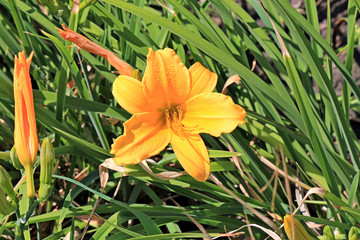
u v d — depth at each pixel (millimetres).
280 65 693
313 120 629
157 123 593
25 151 570
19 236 596
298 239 571
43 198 580
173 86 587
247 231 670
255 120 707
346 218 646
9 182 573
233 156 650
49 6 670
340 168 653
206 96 590
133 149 575
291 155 700
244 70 647
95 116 688
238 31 699
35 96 653
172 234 602
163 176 623
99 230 631
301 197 692
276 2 636
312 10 718
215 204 671
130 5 636
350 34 704
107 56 611
